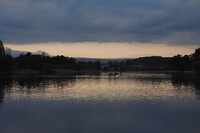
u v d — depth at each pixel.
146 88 82.81
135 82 116.62
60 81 120.25
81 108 42.28
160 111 39.59
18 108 42.22
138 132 27.72
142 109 41.38
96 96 59.16
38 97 57.12
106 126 30.30
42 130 28.61
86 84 103.00
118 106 44.25
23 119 33.94
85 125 30.77
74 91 71.69
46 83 104.56
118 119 34.00
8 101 50.56
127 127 29.77
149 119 33.97
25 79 130.88
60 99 53.66
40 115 36.56
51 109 41.28
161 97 57.41
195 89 78.25
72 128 29.39
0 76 159.38
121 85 97.69
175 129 28.92
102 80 134.62
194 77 160.00
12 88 79.56
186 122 32.25
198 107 43.28
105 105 45.34
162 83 107.94
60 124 31.27
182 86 90.38
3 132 27.81
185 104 46.72
